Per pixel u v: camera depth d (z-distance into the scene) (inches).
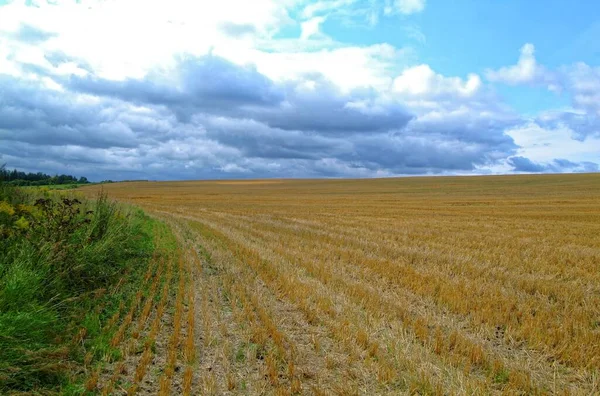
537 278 425.1
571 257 544.1
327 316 295.7
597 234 794.8
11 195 406.9
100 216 470.0
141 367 205.5
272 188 3833.7
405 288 384.8
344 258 527.5
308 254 554.3
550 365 231.0
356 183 4244.6
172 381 198.7
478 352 228.8
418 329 262.8
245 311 303.0
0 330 198.4
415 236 753.6
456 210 1434.5
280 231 824.3
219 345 242.4
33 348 209.9
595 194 2177.7
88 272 349.1
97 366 209.8
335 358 229.8
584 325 280.7
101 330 255.4
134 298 322.7
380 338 257.4
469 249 605.6
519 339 266.5
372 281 411.5
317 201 2097.7
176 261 494.6
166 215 1223.5
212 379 195.0
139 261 478.3
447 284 386.6
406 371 212.8
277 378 199.9
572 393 195.9
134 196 2672.2
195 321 282.0
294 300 336.8
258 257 521.3
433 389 191.8
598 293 376.8
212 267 470.6
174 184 4776.1
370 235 767.1
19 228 311.9
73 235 370.9
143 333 257.6
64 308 281.1
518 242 682.2
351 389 194.2
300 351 237.8
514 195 2257.6
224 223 983.0
